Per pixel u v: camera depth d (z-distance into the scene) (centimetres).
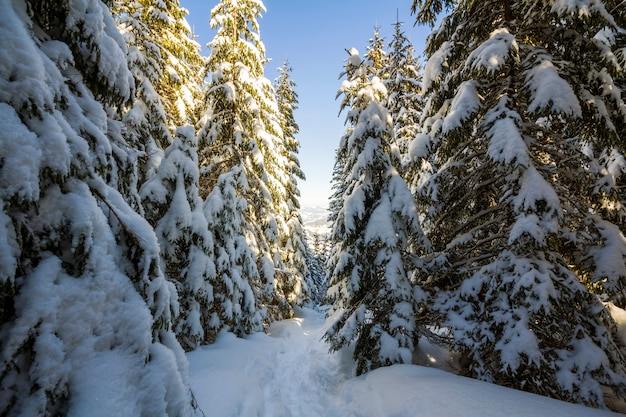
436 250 829
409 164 744
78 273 233
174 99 1283
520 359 493
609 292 528
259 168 1179
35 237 218
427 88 693
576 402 465
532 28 637
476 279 625
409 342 684
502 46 571
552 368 497
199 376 629
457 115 615
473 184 778
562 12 516
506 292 562
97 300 234
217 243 981
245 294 1093
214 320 934
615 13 598
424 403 475
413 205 743
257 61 1232
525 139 599
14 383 187
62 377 201
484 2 712
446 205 802
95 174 276
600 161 786
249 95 1158
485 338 550
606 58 550
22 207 206
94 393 212
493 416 407
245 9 1212
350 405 614
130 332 253
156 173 838
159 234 783
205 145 1185
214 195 990
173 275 878
